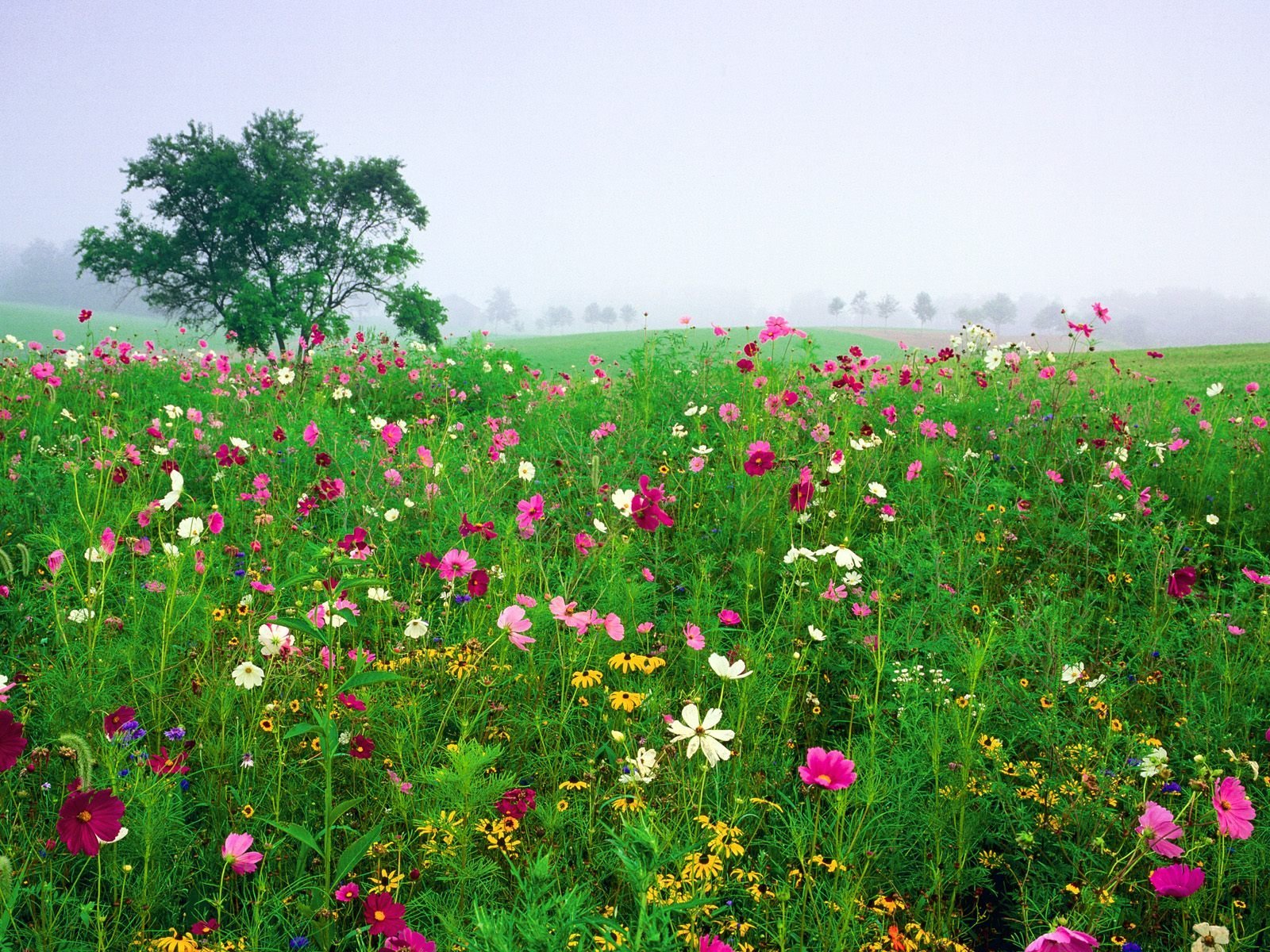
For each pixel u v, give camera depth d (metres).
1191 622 3.79
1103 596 4.08
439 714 3.01
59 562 3.06
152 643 3.11
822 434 5.23
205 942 1.95
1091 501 5.01
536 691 3.14
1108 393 7.56
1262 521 5.08
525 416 7.41
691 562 4.50
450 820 2.29
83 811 1.77
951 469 5.15
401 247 45.03
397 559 4.12
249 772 2.61
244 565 3.92
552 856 2.30
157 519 4.26
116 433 5.42
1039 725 2.85
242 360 9.74
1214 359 27.20
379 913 1.94
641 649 3.47
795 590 4.13
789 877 2.25
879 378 6.98
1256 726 3.07
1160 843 2.03
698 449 5.18
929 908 2.29
